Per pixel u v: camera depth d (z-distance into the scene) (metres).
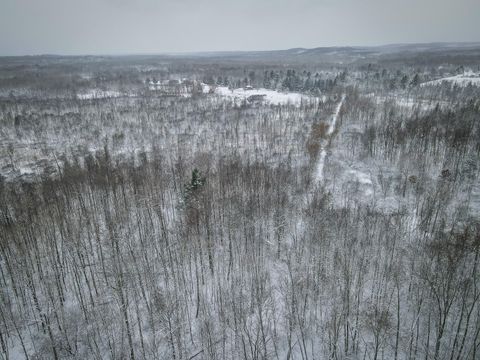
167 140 90.44
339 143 82.19
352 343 29.41
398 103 121.19
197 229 38.53
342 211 45.19
